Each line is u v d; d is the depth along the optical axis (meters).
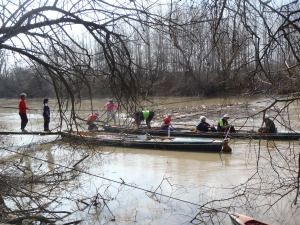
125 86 5.30
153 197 8.19
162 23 4.87
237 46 5.07
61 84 6.47
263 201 7.58
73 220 7.03
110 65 5.25
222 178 9.38
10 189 7.25
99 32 5.15
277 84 6.18
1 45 4.80
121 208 7.60
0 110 32.84
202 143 12.72
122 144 13.76
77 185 9.06
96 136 12.84
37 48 5.91
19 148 12.72
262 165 10.25
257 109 22.97
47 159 11.69
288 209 7.16
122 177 9.82
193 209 7.46
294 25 4.09
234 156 11.79
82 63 6.29
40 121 21.95
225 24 4.97
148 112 14.18
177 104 30.77
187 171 10.27
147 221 6.95
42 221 6.29
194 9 4.77
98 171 10.41
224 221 6.85
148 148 13.45
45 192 8.38
